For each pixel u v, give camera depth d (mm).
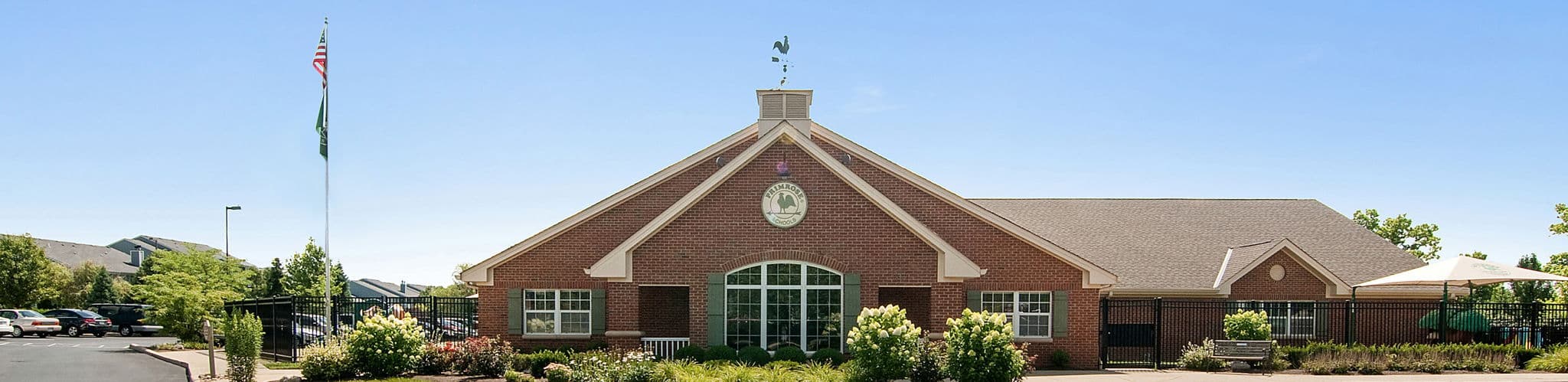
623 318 23828
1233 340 24125
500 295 24781
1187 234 32031
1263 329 25062
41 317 45875
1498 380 19500
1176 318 28203
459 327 27531
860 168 25531
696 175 25688
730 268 23859
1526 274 23453
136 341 41094
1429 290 28719
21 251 62594
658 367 18656
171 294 34469
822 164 24094
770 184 24094
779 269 23984
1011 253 24688
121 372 23953
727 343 23750
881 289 26312
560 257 24969
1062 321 24453
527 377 19344
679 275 23875
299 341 27922
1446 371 21812
